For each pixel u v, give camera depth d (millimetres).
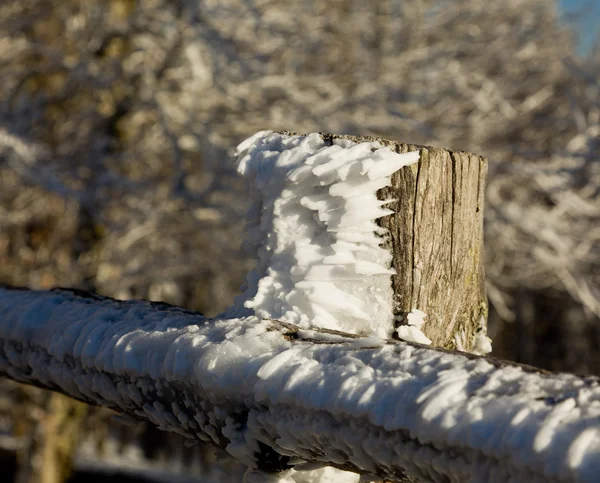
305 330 1282
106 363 1438
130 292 7863
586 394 876
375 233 1435
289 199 1441
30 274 7742
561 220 7156
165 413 1404
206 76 7363
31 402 8367
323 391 1073
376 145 1432
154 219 7133
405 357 1068
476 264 1608
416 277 1442
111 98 7629
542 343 12156
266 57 7863
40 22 8055
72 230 8008
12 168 7074
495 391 935
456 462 916
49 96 7676
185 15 7402
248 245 1547
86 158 7508
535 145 8281
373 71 8102
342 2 9023
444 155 1492
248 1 7746
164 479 11820
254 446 1257
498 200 6789
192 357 1278
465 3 9336
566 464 792
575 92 7016
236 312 1497
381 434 1007
